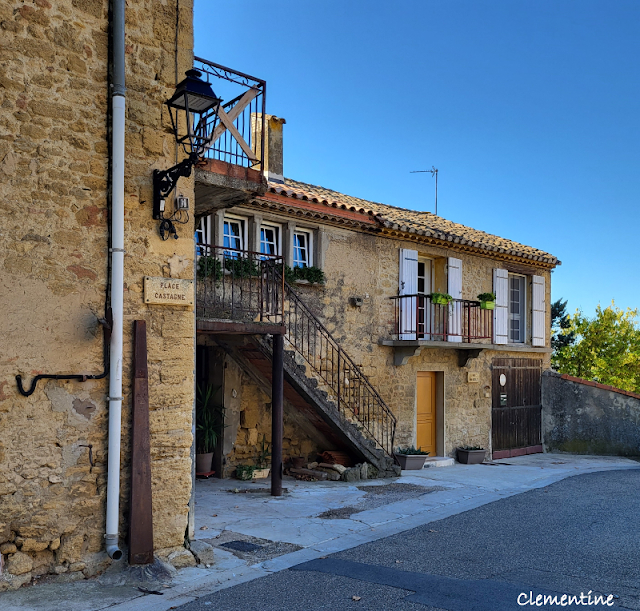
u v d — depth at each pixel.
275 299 8.80
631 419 14.67
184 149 5.42
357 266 11.59
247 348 9.63
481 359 14.06
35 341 4.92
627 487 10.05
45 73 5.06
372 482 10.00
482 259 14.16
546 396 15.84
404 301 12.32
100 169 5.34
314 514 7.66
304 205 10.50
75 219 5.18
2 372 4.75
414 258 12.55
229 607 4.62
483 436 14.02
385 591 5.01
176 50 5.83
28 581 4.82
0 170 4.80
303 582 5.21
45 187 5.03
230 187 6.50
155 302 5.53
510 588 5.10
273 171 11.57
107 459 5.22
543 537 6.75
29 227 4.94
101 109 5.36
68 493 5.02
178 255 5.75
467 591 5.02
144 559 5.22
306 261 10.95
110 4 5.43
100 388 5.22
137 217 5.52
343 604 4.72
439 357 13.11
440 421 13.16
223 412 10.16
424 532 6.93
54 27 5.12
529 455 15.06
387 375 12.02
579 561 5.86
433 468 12.01
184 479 5.64
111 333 5.25
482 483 10.22
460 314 13.32
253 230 10.03
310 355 10.68
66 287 5.10
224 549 6.11
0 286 4.77
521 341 15.52
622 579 5.35
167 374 5.59
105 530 5.16
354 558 5.92
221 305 9.41
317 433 10.92
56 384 5.00
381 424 11.77
